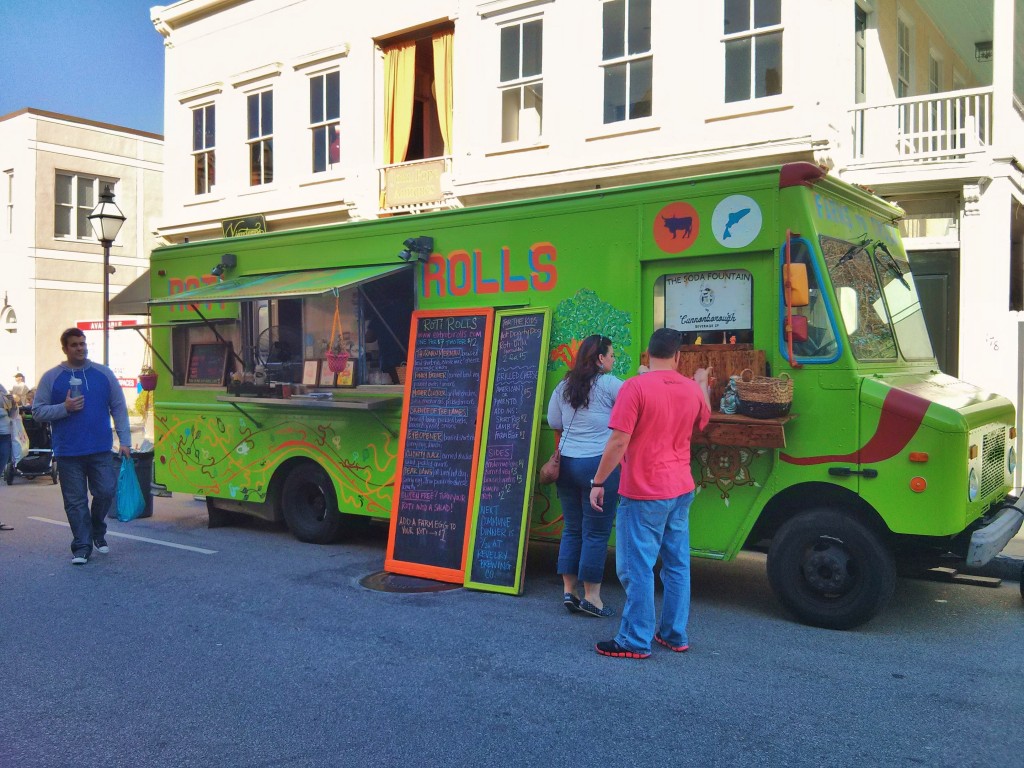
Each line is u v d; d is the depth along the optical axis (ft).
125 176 90.43
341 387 26.55
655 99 39.88
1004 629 18.84
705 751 12.83
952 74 52.60
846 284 19.66
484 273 23.58
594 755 12.73
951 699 14.79
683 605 17.15
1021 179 37.63
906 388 18.69
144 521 32.91
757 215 19.47
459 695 15.06
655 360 16.71
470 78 45.70
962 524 17.44
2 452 39.68
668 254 20.59
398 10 48.57
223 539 29.14
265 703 14.79
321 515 28.07
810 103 36.17
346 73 50.93
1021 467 34.53
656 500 16.38
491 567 21.84
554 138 42.96
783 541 19.11
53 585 22.94
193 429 30.71
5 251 86.84
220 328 30.07
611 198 21.47
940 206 38.27
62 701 14.97
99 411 25.89
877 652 17.22
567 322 22.04
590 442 19.21
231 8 56.24
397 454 24.29
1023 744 13.03
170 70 60.18
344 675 16.08
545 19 43.11
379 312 25.81
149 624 19.38
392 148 50.19
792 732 13.47
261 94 55.72
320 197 52.01
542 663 16.61
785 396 18.44
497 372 22.63
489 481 22.24
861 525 18.35
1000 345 35.09
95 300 88.17
